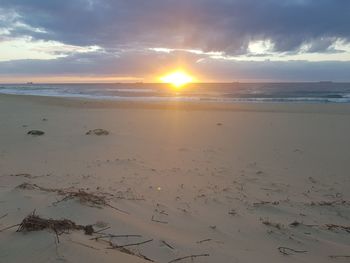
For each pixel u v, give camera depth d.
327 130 14.63
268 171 8.30
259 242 4.41
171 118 18.19
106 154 9.52
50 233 3.18
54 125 14.93
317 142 11.93
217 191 6.61
